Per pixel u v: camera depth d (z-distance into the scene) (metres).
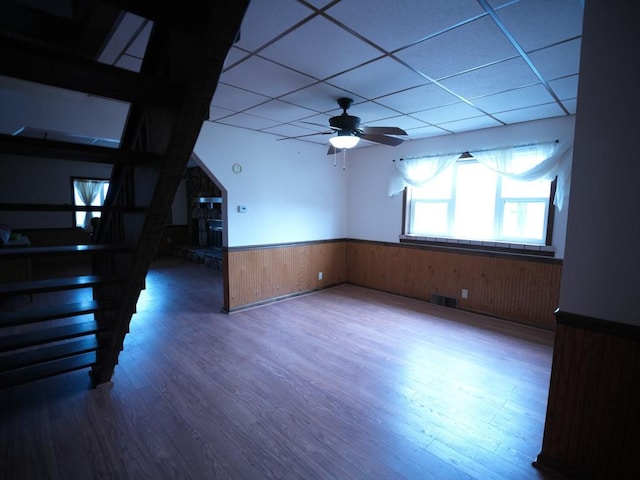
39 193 7.51
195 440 1.95
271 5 1.65
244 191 4.33
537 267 3.79
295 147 4.90
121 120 3.30
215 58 1.00
